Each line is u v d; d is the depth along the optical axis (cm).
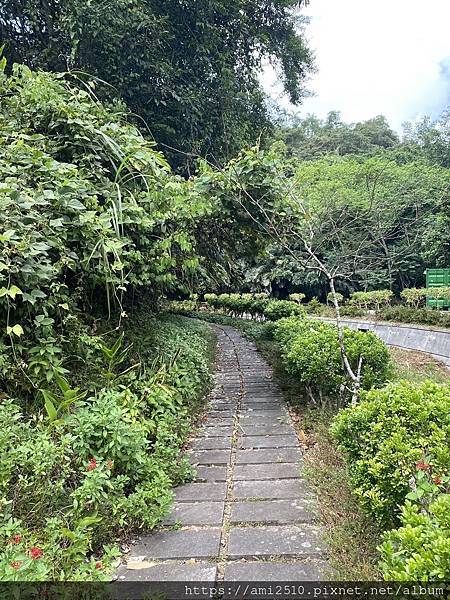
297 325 664
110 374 344
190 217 468
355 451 248
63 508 221
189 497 296
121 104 587
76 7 625
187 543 240
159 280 467
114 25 654
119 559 227
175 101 746
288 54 1012
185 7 764
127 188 441
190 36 787
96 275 368
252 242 586
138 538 247
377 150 2031
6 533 177
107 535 239
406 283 1716
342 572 198
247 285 1844
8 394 287
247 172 498
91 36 655
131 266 430
